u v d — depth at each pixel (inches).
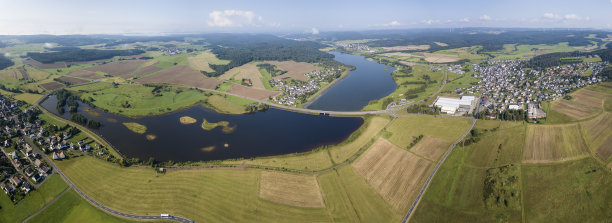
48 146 7199.8
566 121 7805.1
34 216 4940.9
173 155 7140.8
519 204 4864.7
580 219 4488.2
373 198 5241.1
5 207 5093.5
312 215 4864.7
